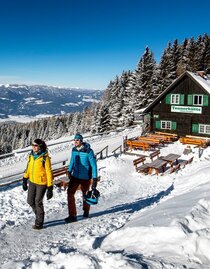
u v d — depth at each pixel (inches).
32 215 350.6
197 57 3115.2
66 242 236.8
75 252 185.0
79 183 305.6
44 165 274.1
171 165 839.7
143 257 169.8
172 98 1486.2
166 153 1155.3
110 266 157.1
